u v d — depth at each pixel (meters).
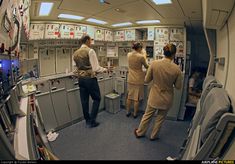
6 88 1.37
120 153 2.49
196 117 1.99
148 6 3.07
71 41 4.89
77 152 2.50
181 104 4.04
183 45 4.52
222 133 1.13
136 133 3.00
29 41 3.99
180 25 4.61
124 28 5.43
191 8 3.09
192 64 6.00
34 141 1.40
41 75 4.35
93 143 2.78
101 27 5.24
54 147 2.66
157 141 2.88
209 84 2.17
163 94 2.72
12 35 1.70
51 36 4.19
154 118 3.74
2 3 1.21
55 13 3.53
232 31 1.65
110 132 3.21
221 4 1.43
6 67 1.42
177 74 2.61
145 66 3.71
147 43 5.21
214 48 3.05
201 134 1.33
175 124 3.72
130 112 4.22
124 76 4.50
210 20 2.06
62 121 3.41
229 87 1.67
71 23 4.46
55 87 3.31
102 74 4.37
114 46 5.81
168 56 2.63
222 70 2.20
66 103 3.51
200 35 6.05
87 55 3.19
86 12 3.50
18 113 1.68
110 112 4.30
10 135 1.27
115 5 3.02
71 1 2.78
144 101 4.23
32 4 2.87
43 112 3.09
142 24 4.91
